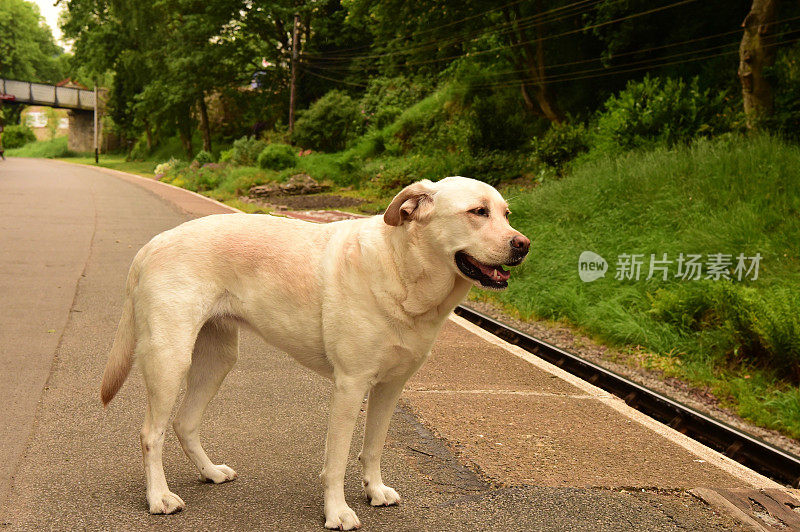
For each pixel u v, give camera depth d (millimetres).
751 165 11812
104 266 9719
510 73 26844
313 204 21938
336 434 3131
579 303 10172
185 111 47281
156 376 3148
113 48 53188
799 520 3523
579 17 24703
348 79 41844
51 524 3059
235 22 43469
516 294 11016
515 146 23922
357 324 3039
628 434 4719
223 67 43156
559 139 19094
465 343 7199
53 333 6320
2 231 12211
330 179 27984
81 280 8719
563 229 12742
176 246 3227
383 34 28031
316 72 43375
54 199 18688
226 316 3352
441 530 3225
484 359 6586
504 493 3641
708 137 14844
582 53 25062
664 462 4242
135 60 51688
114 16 52031
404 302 3020
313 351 3229
